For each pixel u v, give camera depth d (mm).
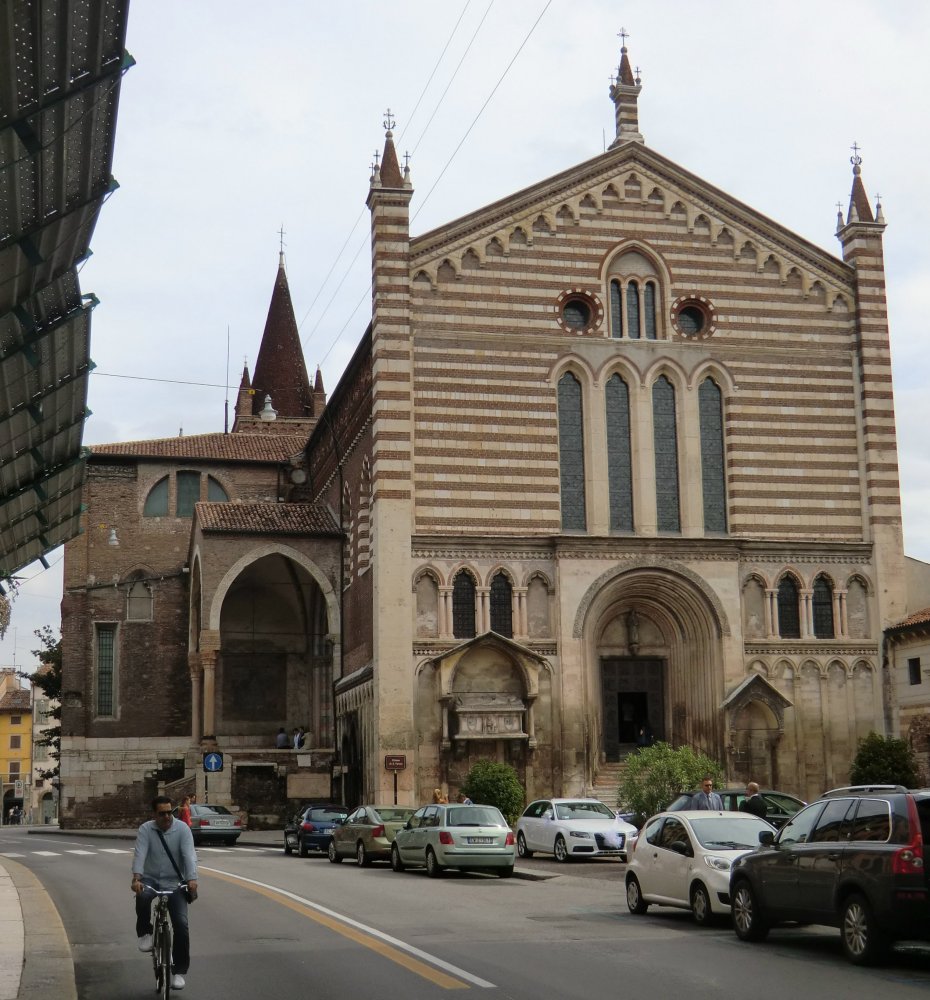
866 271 55500
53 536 33688
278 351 98000
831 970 18953
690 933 23234
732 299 54625
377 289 51469
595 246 53812
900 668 52594
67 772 68000
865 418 54531
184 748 68938
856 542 53875
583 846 39938
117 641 69438
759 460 53812
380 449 50531
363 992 16969
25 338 20094
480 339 52281
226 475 71562
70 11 14203
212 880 33688
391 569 50062
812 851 20828
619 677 53250
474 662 50562
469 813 35625
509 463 51750
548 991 16891
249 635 69062
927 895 18766
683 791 43594
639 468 53000
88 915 26875
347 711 56562
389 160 52281
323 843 44000
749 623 52781
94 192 18141
